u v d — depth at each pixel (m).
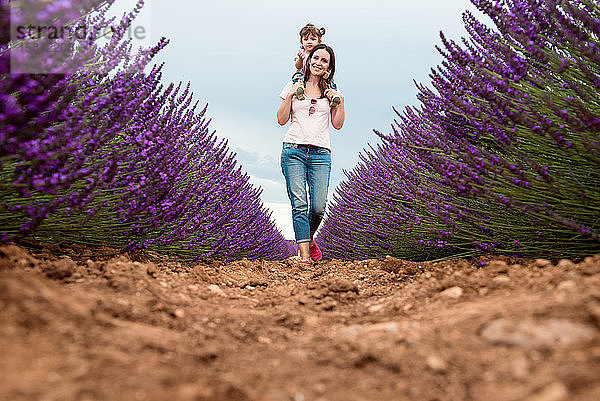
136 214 2.44
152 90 2.63
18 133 1.44
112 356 1.00
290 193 4.06
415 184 3.11
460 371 1.02
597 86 1.93
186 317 1.55
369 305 1.93
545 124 2.00
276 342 1.40
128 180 2.38
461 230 2.68
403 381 1.02
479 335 1.17
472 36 2.67
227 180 4.27
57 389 0.83
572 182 2.15
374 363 1.12
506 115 2.22
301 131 3.92
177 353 1.14
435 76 2.66
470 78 2.38
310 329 1.57
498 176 2.22
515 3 2.28
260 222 6.09
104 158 2.24
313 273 3.58
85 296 1.40
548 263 1.95
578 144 2.03
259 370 1.12
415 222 3.15
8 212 1.85
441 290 1.82
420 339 1.19
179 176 2.83
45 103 1.49
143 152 2.37
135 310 1.42
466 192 2.25
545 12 2.17
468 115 2.41
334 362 1.17
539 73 2.35
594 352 0.94
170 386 0.92
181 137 3.25
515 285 1.63
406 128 3.46
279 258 8.72
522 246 2.41
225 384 0.98
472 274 1.95
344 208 5.84
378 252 4.40
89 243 2.48
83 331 1.11
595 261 1.67
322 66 3.89
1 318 1.04
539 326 1.09
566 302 1.18
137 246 2.48
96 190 2.24
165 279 2.12
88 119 2.08
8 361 0.89
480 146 2.72
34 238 2.21
